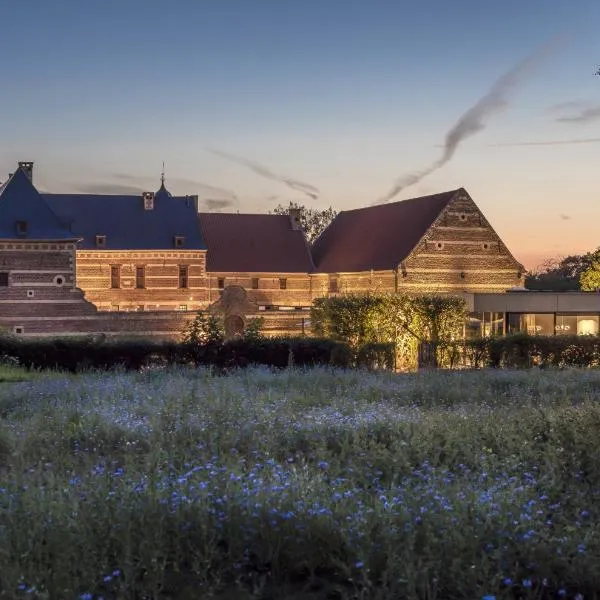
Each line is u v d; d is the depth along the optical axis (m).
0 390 17.67
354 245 63.34
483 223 57.53
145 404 14.00
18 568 5.59
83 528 6.38
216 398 14.45
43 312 43.25
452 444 10.61
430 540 6.09
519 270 58.41
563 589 5.67
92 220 62.31
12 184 45.28
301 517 6.61
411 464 9.59
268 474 8.31
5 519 6.76
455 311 34.44
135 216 63.34
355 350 27.98
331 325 33.97
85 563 5.89
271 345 27.02
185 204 65.31
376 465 9.50
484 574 5.69
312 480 7.77
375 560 5.98
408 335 33.91
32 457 10.37
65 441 11.30
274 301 64.75
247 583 6.07
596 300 37.25
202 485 7.31
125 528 6.38
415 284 55.72
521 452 9.88
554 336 29.95
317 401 15.66
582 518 7.05
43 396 16.41
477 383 18.97
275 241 66.75
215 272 63.50
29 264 43.38
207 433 11.38
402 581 5.50
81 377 21.72
